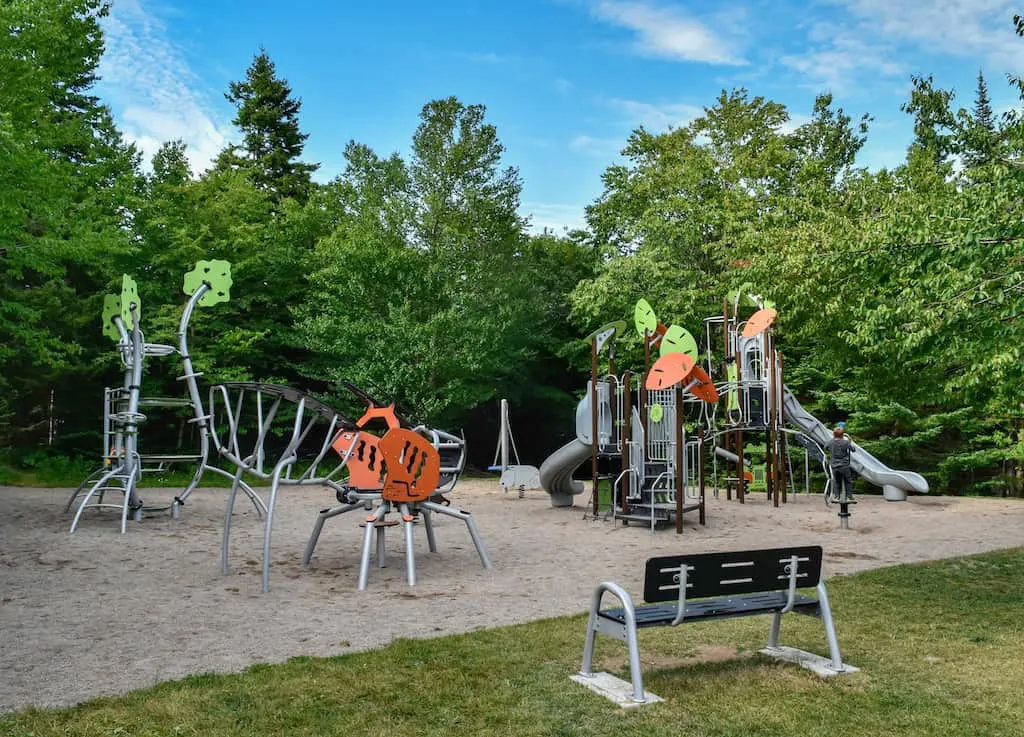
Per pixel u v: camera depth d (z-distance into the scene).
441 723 4.04
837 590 7.31
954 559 9.02
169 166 26.27
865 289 9.41
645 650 5.38
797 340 24.62
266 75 41.19
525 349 28.33
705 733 3.91
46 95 15.55
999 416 22.52
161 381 24.77
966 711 4.21
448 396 24.08
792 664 5.04
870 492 24.34
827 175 26.56
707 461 26.30
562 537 11.54
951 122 15.36
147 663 5.14
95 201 18.58
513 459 34.16
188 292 14.14
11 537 10.92
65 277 25.34
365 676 4.76
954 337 7.88
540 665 5.01
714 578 4.80
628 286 25.48
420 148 26.45
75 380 24.64
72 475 21.94
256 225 25.05
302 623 6.27
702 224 26.52
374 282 24.81
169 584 7.93
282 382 26.47
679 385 12.74
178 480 21.58
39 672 4.95
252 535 11.52
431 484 8.41
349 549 10.23
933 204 9.09
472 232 26.62
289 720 4.06
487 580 8.14
